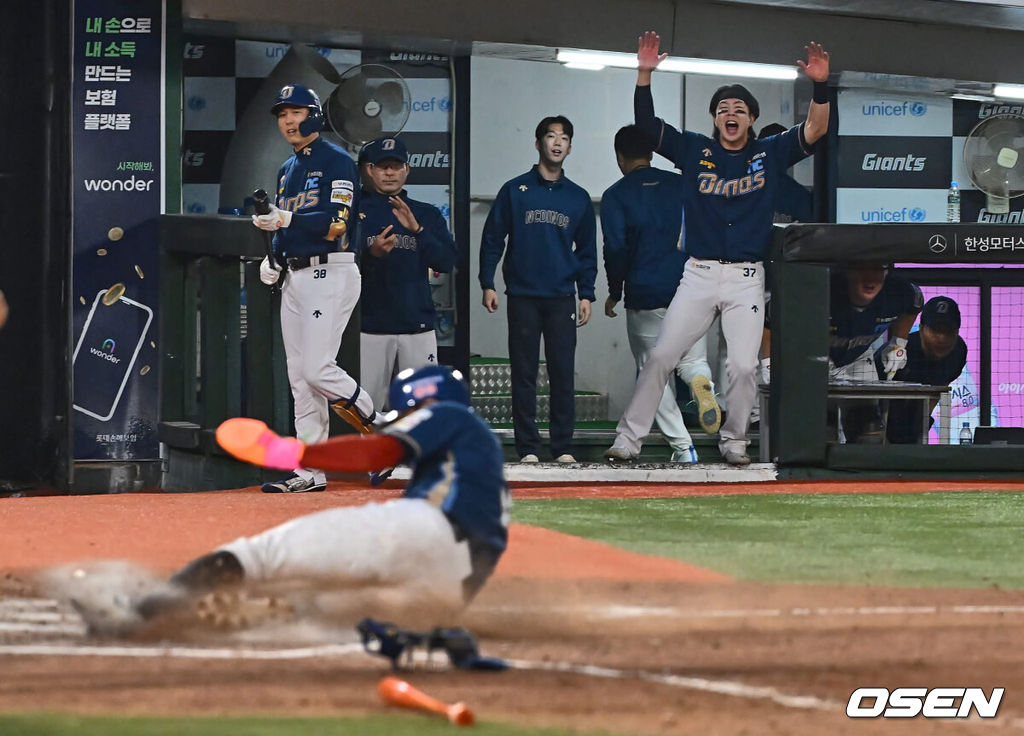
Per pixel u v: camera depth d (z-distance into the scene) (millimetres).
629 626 17203
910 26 45938
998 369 46250
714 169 37781
